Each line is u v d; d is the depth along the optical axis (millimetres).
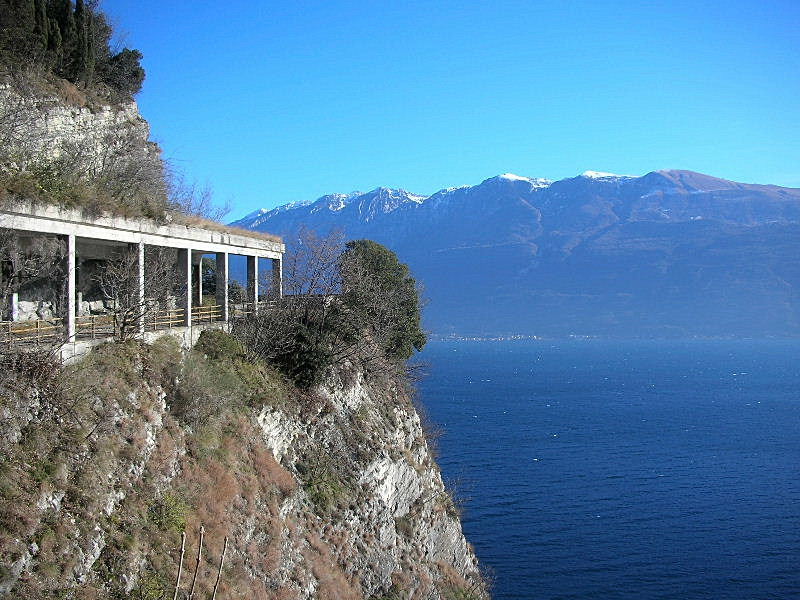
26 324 23078
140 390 23125
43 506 17125
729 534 60500
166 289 30031
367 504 34594
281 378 33938
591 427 113562
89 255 30844
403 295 53250
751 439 104062
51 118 33500
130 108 41625
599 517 64750
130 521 19438
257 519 25266
